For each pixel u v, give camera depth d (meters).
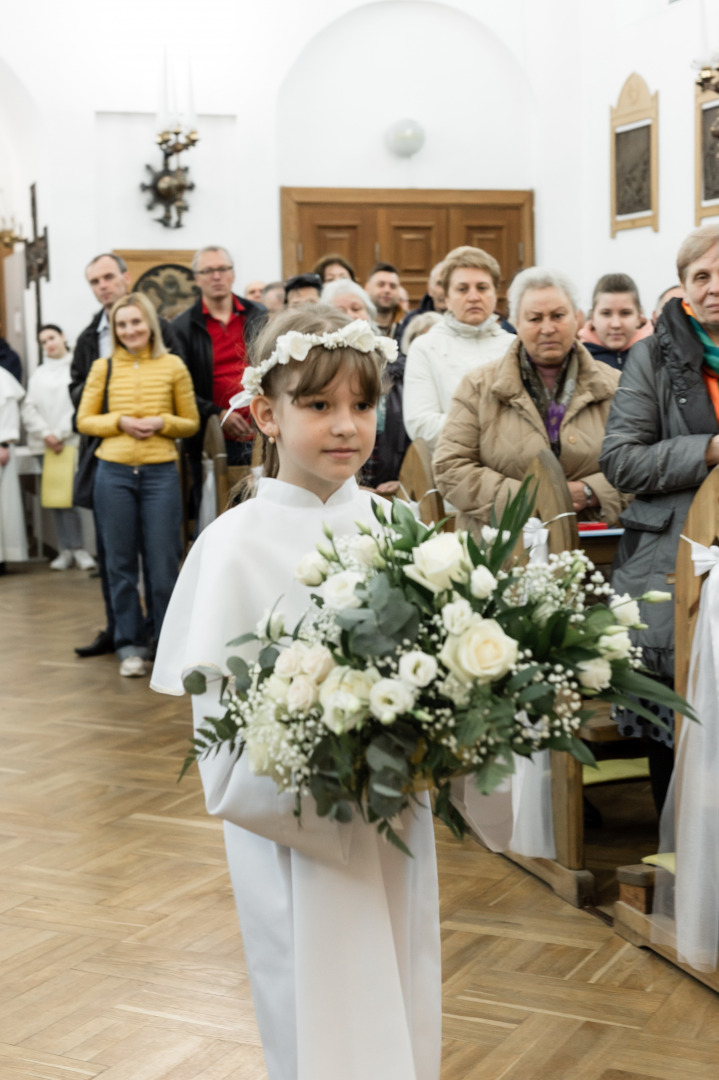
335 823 1.51
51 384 8.76
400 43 9.70
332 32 9.55
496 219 10.00
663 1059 2.31
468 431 3.67
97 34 9.10
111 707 5.07
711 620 2.51
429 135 9.86
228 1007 2.54
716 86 6.64
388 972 1.54
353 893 1.55
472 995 2.59
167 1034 2.43
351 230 9.83
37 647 6.25
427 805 1.67
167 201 9.34
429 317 5.33
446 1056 2.33
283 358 1.56
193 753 1.42
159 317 5.97
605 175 9.47
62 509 8.88
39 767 4.28
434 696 1.35
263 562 1.60
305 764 1.36
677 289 5.39
